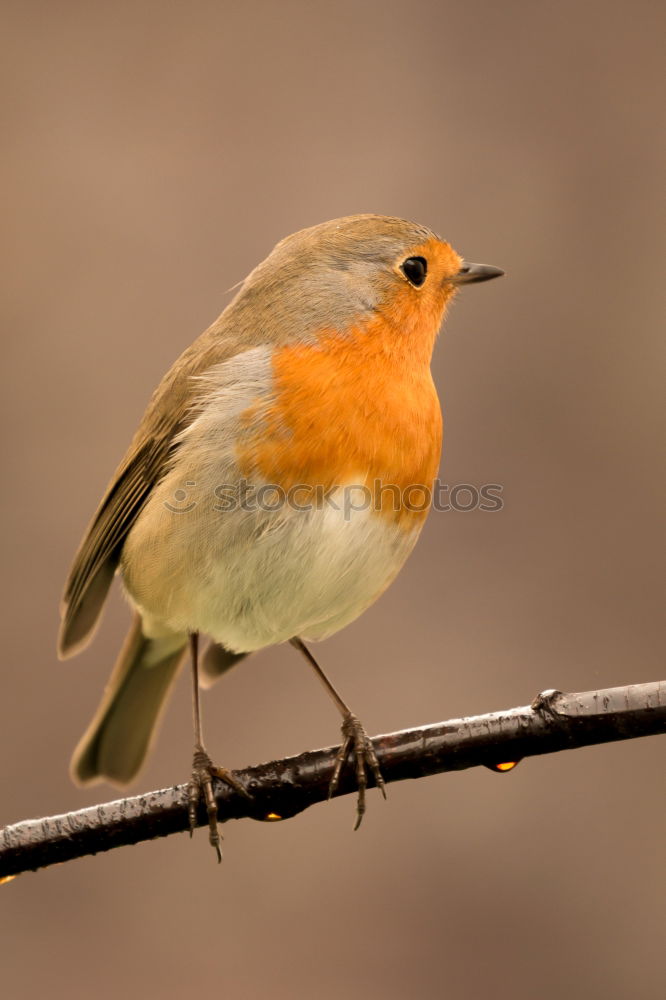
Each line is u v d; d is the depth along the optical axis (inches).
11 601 434.0
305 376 286.0
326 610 299.9
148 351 465.1
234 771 271.6
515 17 490.9
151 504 303.1
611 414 437.7
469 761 254.8
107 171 488.1
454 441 435.2
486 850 401.7
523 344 447.8
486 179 472.4
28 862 261.4
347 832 414.3
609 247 460.4
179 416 314.5
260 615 299.1
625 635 405.4
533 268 458.6
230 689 419.2
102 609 345.7
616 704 242.8
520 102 481.4
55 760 414.6
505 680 401.7
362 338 296.7
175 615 305.4
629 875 390.0
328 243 307.4
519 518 424.5
